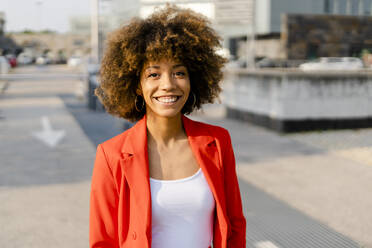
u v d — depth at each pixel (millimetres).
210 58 1481
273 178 5336
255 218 3977
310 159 6359
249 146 7309
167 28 1363
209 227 1368
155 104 1353
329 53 22203
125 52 1364
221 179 1399
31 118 10672
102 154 1378
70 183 5105
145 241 1262
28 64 45250
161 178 1351
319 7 27234
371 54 20688
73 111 12055
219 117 11023
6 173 5543
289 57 23797
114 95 1488
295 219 3953
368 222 3887
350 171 5680
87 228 3744
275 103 8672
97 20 10414
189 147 1421
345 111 8867
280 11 31266
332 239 3500
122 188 1337
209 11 10945
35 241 3459
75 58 43219
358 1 21578
